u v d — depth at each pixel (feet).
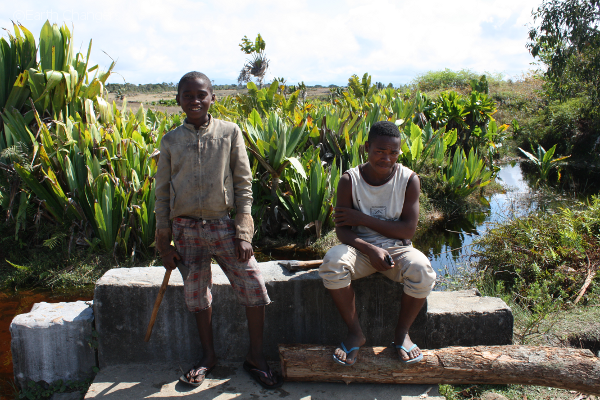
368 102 35.91
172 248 7.48
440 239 19.53
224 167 7.15
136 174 15.58
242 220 7.29
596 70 39.75
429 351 7.63
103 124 18.24
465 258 16.31
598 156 39.32
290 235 18.56
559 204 25.13
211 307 8.06
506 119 52.31
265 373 7.68
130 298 8.21
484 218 22.82
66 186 15.72
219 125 7.23
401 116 29.81
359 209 7.91
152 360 8.48
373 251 7.39
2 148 15.84
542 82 58.59
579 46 39.24
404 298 7.50
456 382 7.59
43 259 14.92
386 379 7.59
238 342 8.51
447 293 9.46
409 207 7.75
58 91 17.24
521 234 14.47
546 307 10.17
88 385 8.30
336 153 21.91
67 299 13.19
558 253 13.41
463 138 34.86
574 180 32.37
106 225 14.96
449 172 25.23
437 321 8.53
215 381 7.88
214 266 9.26
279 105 33.47
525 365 7.26
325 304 8.55
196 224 7.29
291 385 7.73
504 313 8.55
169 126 21.90
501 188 29.09
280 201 18.58
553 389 7.70
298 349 7.59
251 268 7.51
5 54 17.37
